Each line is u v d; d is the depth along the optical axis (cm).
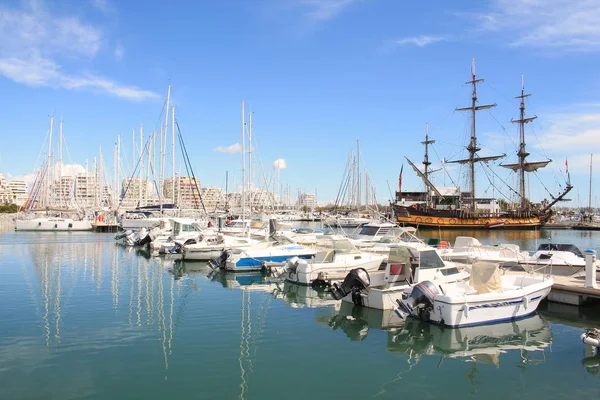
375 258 2777
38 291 2364
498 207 9769
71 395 1098
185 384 1173
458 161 9356
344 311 1975
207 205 12619
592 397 1126
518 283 2008
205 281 2769
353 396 1122
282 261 3175
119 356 1375
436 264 2102
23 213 7956
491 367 1329
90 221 7512
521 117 9169
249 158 5253
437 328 1705
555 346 1516
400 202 9675
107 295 2289
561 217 13262
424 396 1127
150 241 4503
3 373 1230
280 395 1117
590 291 1945
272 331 1677
